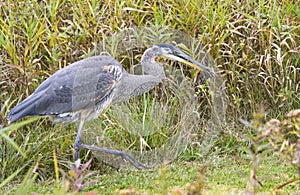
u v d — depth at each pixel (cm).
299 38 1253
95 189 1023
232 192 960
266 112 1195
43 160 1102
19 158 1088
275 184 980
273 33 1209
